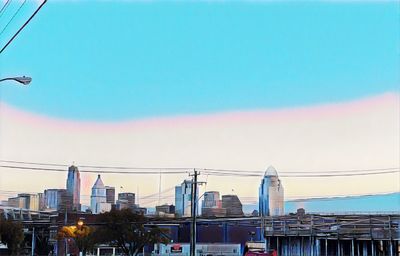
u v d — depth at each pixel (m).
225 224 118.81
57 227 125.12
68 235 101.12
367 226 86.50
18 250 100.31
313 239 90.38
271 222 96.19
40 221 136.12
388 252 85.06
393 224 84.94
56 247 121.06
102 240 86.06
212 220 117.44
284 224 94.31
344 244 88.31
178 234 119.44
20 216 147.88
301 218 92.81
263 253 78.25
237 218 117.75
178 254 112.31
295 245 92.94
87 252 107.88
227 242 118.06
